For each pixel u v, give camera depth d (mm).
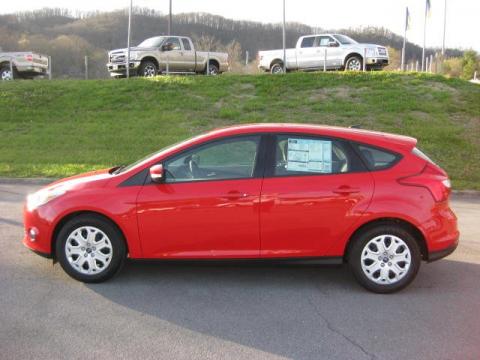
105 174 5684
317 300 5051
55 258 5465
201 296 5105
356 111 17406
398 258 5180
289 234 5172
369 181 5152
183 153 5312
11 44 57781
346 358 3908
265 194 5141
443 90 19156
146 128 16625
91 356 3869
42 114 18125
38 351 3930
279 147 5285
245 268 5965
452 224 5242
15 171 12641
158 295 5109
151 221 5191
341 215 5125
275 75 20984
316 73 21000
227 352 3969
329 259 5219
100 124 17078
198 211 5160
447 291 5332
